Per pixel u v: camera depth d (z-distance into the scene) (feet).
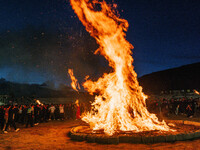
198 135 25.23
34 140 27.12
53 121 56.70
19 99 96.07
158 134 25.45
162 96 103.91
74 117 63.98
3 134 32.71
